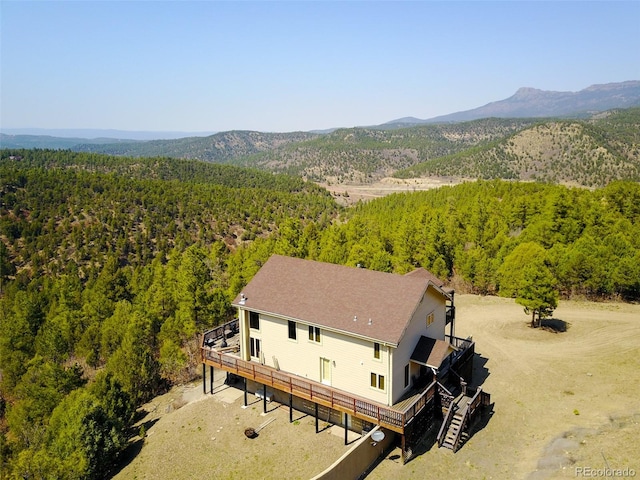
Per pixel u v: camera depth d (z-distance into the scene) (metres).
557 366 30.44
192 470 22.84
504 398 26.72
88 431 23.95
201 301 39.75
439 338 28.31
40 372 35.84
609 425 22.73
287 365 27.27
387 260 49.62
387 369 23.03
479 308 44.00
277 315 26.56
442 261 53.50
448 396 23.94
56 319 46.59
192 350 38.62
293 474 21.69
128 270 75.56
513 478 19.67
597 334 35.62
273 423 26.08
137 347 32.41
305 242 62.19
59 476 22.12
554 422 23.75
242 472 22.27
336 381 25.23
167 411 28.91
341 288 26.77
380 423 22.08
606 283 45.09
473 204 78.00
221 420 26.80
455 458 21.47
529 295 36.72
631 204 70.88
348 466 20.06
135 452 25.08
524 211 74.75
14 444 30.02
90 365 40.78
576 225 57.88
